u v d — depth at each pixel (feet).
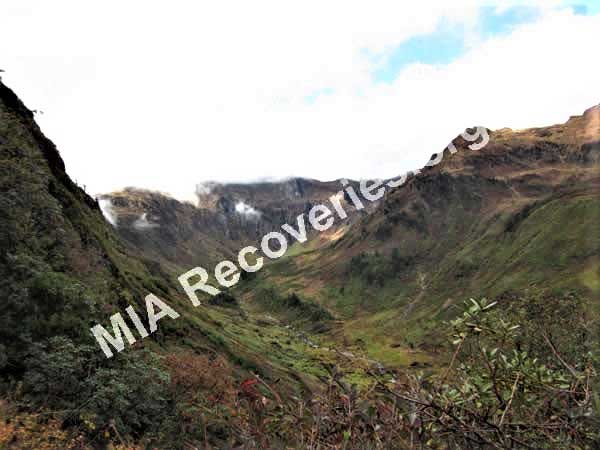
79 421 44.52
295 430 10.40
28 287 56.49
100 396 46.55
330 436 9.82
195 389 54.29
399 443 9.71
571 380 10.66
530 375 10.54
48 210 82.17
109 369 55.72
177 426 47.70
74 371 50.70
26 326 52.06
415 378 10.37
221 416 12.05
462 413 10.11
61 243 84.12
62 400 46.03
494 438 10.03
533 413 10.21
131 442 44.68
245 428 10.94
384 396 10.21
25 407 41.86
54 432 37.65
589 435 9.46
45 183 86.63
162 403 55.11
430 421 9.78
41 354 48.44
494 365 10.73
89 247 124.98
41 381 45.39
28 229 70.95
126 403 47.80
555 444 9.63
